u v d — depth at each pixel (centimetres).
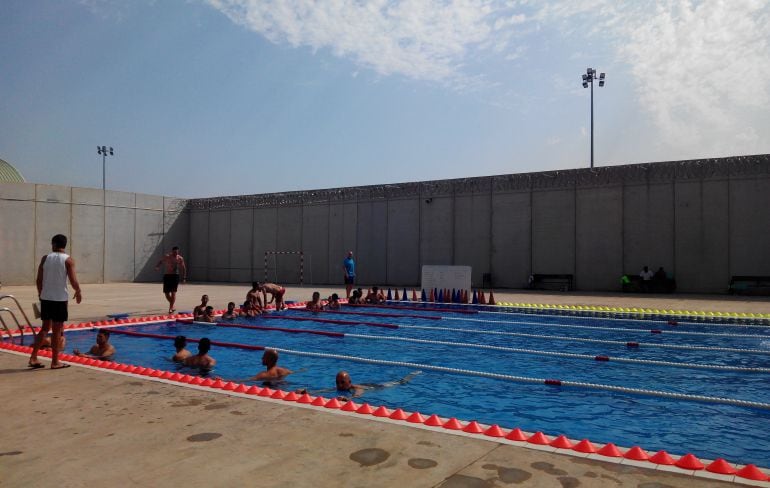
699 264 2100
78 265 2942
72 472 331
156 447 374
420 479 316
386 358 891
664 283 2130
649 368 805
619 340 1075
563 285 2338
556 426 516
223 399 505
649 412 566
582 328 1260
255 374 768
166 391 538
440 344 1033
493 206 2539
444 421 454
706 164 2092
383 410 472
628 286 2184
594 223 2300
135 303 1788
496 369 799
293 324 1359
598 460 347
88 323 1245
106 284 2975
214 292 2336
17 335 1049
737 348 971
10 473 330
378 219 2869
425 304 1822
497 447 371
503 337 1131
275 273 3209
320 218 3062
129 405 484
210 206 3472
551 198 2402
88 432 407
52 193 2834
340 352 949
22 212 2716
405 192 2784
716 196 2077
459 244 2620
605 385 688
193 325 1318
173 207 3453
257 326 1302
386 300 1970
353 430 409
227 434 400
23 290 2398
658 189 2181
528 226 2450
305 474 325
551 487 303
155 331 1215
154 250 3331
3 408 475
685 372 777
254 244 3294
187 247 3544
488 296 2052
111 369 662
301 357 902
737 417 546
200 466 339
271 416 447
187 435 399
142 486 310
